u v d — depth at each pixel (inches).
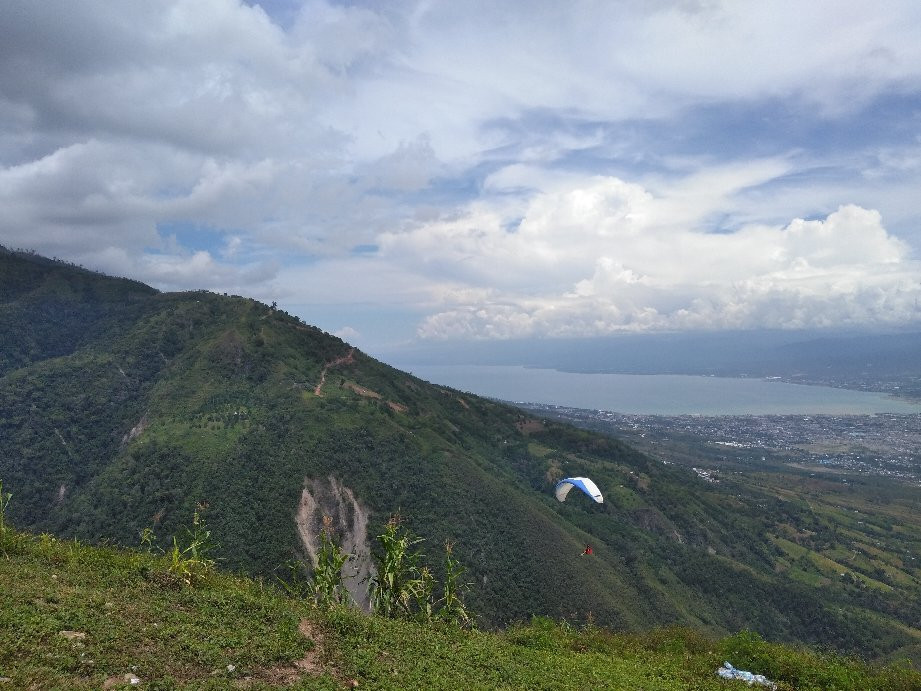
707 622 3922.2
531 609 3260.3
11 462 4549.7
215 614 639.8
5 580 596.1
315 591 882.8
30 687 405.1
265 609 685.3
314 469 4015.8
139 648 511.5
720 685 819.4
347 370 6594.5
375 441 4584.2
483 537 3804.1
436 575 3198.8
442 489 4254.4
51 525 3676.2
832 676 862.5
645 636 1147.9
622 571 4168.3
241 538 3294.8
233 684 489.7
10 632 474.6
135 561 772.6
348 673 572.7
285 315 7288.4
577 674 756.6
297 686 510.3
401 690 557.0
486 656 741.9
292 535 3425.2
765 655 935.7
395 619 855.7
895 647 3929.6
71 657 455.8
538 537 4042.8
